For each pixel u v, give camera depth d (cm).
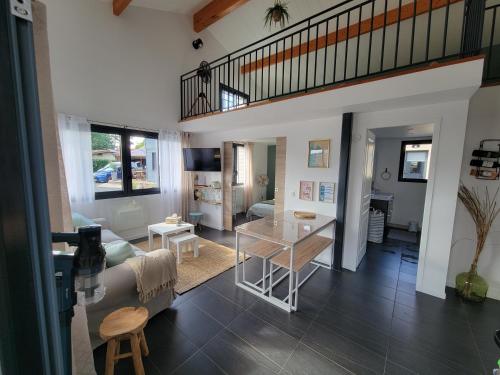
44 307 43
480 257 265
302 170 358
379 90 232
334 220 318
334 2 383
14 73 37
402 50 434
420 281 270
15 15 37
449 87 198
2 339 36
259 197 738
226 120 375
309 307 240
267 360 176
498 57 311
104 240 308
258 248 283
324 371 168
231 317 223
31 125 40
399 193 518
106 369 146
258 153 721
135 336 150
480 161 251
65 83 329
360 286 282
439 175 251
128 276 185
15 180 37
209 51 521
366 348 189
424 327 213
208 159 479
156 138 450
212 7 434
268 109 321
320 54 465
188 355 179
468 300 254
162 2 406
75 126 336
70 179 336
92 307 167
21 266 38
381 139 526
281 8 356
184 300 249
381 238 432
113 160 398
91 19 348
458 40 392
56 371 46
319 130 336
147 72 423
